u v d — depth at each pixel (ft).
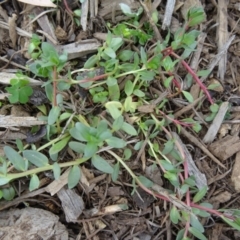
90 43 1.46
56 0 1.47
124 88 1.45
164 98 1.45
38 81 1.40
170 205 1.44
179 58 1.44
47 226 1.35
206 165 1.49
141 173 1.44
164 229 1.46
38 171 1.32
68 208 1.39
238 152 1.50
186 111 1.50
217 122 1.50
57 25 1.47
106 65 1.38
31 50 1.38
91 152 1.28
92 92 1.41
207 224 1.49
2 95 1.41
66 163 1.34
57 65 1.30
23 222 1.35
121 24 1.44
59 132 1.40
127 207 1.43
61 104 1.39
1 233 1.34
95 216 1.42
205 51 1.55
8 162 1.36
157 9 1.52
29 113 1.43
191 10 1.42
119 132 1.42
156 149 1.42
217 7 1.57
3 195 1.35
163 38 1.52
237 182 1.48
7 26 1.45
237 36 1.59
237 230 1.49
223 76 1.55
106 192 1.42
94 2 1.47
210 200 1.48
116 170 1.36
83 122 1.40
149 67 1.39
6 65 1.44
